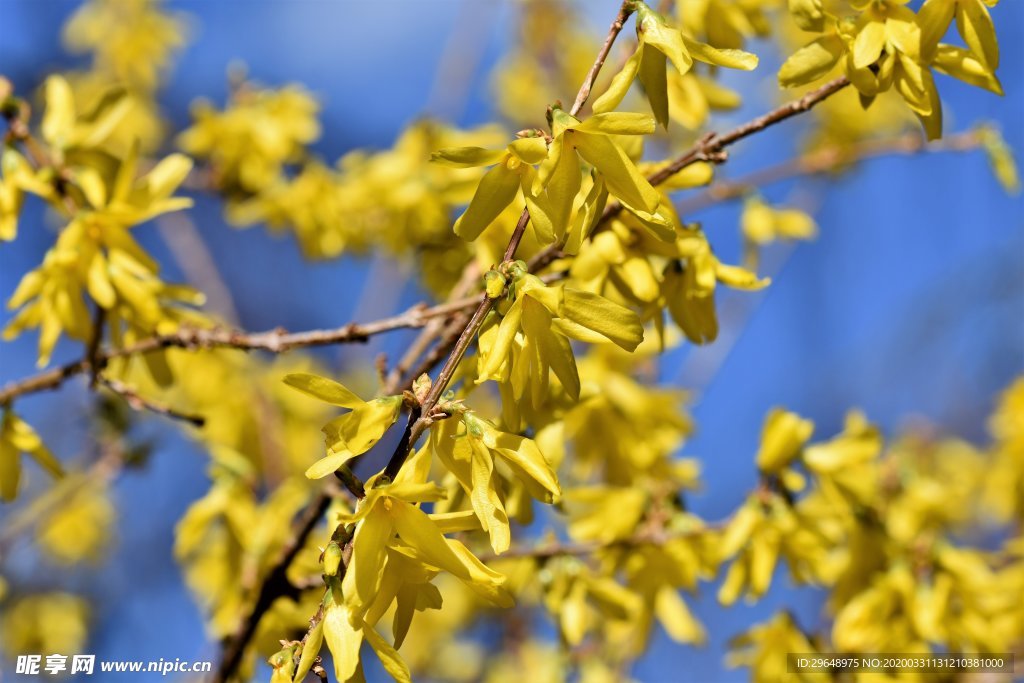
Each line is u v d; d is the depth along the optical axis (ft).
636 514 8.85
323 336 7.64
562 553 8.82
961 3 5.44
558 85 19.08
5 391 7.88
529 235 7.60
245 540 9.38
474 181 7.52
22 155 8.13
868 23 5.55
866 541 10.09
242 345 7.88
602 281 6.22
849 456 9.04
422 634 15.71
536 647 14.96
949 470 17.60
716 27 7.57
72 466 15.30
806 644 9.77
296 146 14.20
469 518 4.60
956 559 9.98
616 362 9.46
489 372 4.47
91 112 8.38
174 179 7.89
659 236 4.67
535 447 4.63
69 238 7.36
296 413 14.62
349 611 4.49
